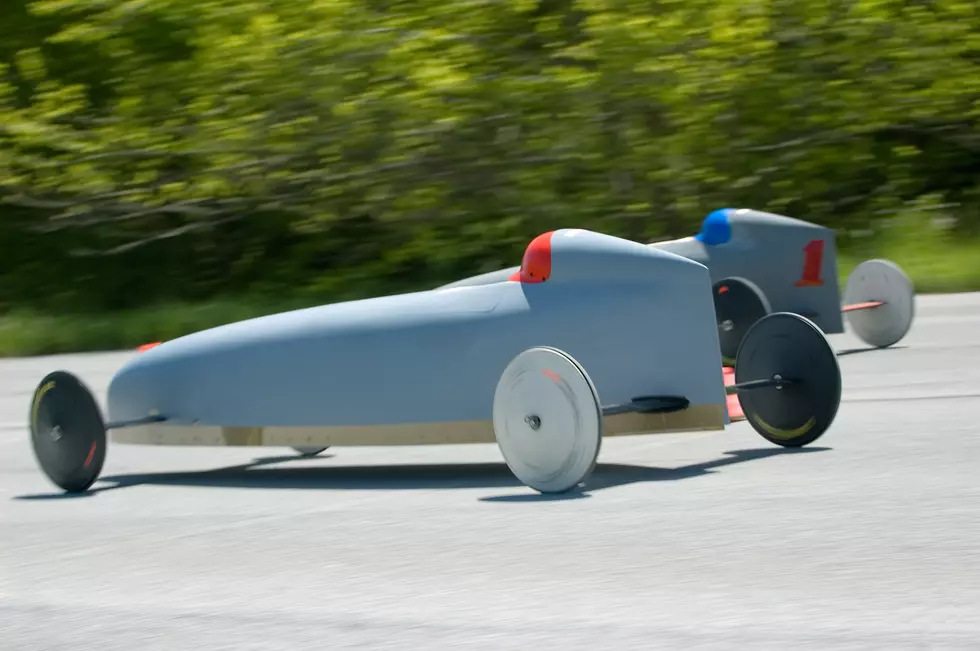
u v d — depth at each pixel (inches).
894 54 1135.0
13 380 673.0
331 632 191.2
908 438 345.7
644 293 302.7
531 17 1090.1
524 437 284.4
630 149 1076.5
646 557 225.9
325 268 1178.6
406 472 343.3
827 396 327.3
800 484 287.1
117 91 1128.2
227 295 1144.2
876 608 187.3
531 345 301.3
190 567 240.1
